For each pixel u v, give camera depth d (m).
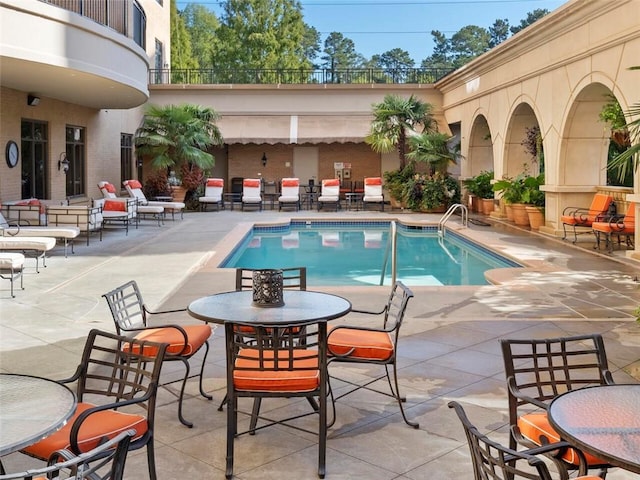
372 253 16.19
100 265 12.20
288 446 4.55
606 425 2.92
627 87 12.68
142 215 22.62
